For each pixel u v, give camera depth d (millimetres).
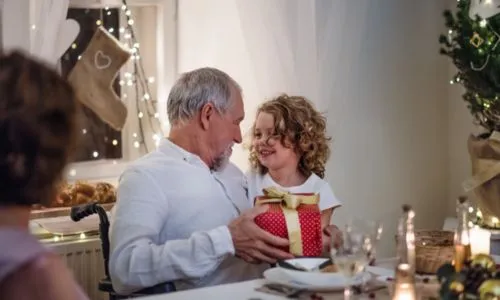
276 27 3646
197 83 2830
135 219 2645
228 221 2838
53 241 3354
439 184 4254
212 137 2840
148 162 2787
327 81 3734
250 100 3684
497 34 3436
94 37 3744
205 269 2586
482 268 2070
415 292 2104
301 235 2633
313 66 3662
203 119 2818
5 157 1435
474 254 2393
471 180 3561
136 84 3996
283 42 3650
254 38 3648
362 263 2078
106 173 3895
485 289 1931
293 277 2281
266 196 2721
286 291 2271
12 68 1467
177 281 2680
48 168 1472
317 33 3703
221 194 2854
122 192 2713
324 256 2666
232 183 2914
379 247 4043
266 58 3652
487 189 3539
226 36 3773
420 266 2535
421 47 4145
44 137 1454
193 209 2764
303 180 3002
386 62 4008
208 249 2584
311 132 2963
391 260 2756
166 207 2723
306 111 2971
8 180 1447
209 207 2795
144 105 4020
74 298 1481
